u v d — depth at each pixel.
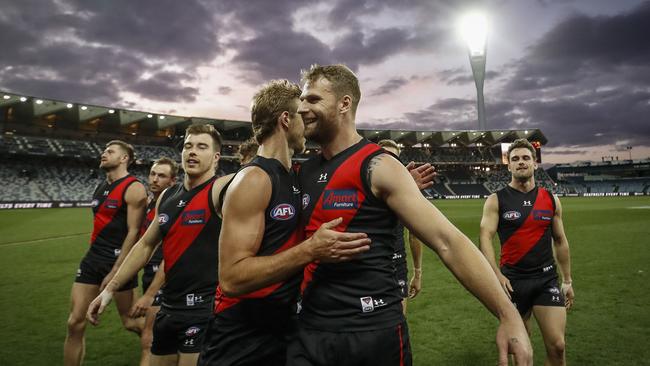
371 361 1.60
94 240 3.96
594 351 4.04
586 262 8.93
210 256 2.76
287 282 2.02
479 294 1.39
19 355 4.24
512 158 3.70
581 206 34.03
